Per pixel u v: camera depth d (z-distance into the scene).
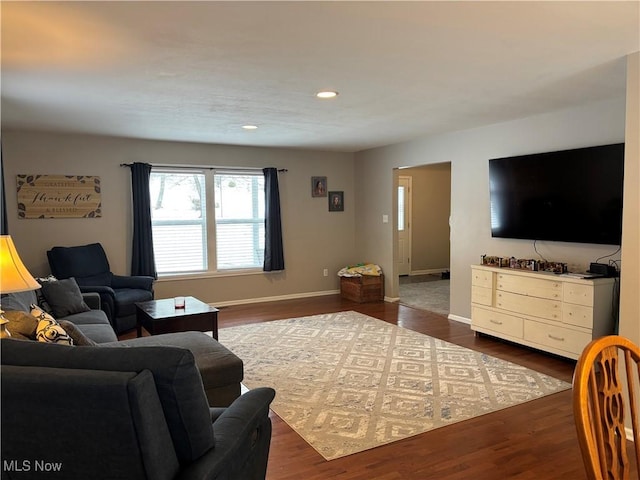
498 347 4.48
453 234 5.61
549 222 4.38
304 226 7.16
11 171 5.24
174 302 4.40
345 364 4.00
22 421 1.29
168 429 1.42
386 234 6.83
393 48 2.56
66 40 2.40
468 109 4.20
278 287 7.00
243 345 4.57
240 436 1.71
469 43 2.49
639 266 2.64
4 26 2.21
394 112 4.31
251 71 2.98
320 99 3.78
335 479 2.32
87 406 1.25
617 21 2.20
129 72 2.98
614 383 1.22
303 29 2.27
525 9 2.05
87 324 3.77
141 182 5.83
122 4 1.97
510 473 2.37
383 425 2.89
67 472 1.34
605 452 1.17
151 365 1.35
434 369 3.87
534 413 3.05
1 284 2.51
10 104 3.87
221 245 6.64
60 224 5.52
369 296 6.73
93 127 5.00
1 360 1.36
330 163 7.32
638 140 2.63
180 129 5.18
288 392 3.41
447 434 2.77
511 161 4.68
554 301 4.02
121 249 5.87
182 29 2.26
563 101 3.89
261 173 6.86
